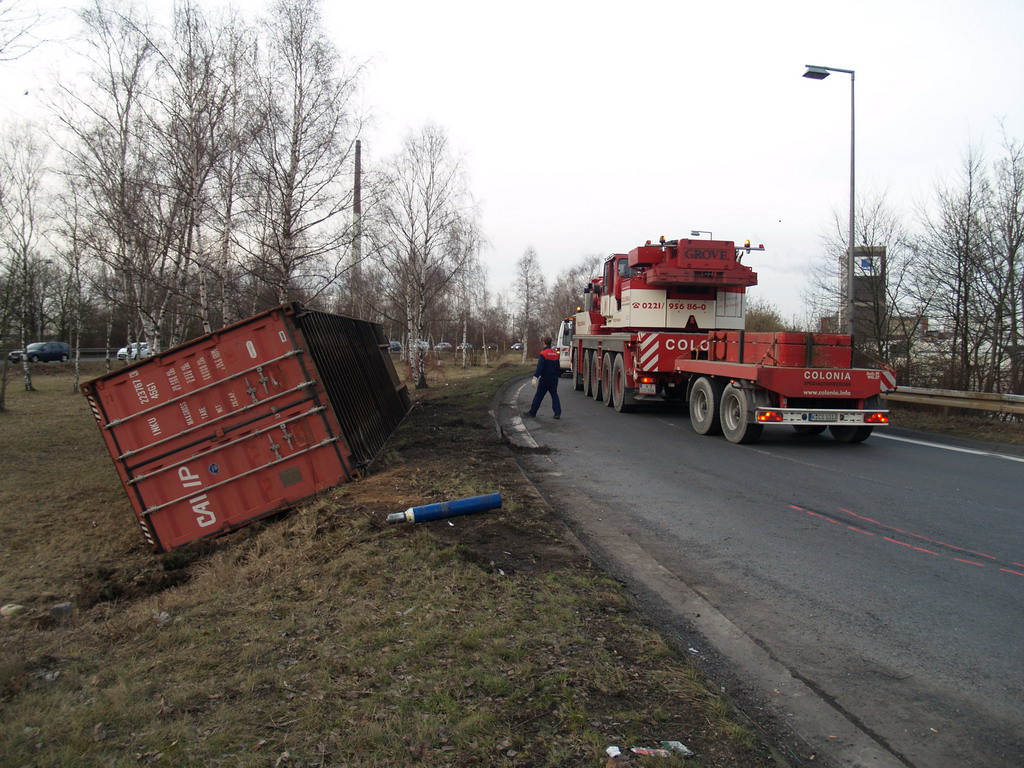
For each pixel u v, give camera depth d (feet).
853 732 10.93
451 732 9.89
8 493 33.12
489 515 22.47
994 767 10.04
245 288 49.08
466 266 86.48
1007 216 49.88
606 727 10.13
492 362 179.73
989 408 44.68
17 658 13.12
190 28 46.14
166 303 48.62
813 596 16.81
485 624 13.67
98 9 46.98
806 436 44.24
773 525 23.18
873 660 13.48
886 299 58.34
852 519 23.90
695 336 51.62
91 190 50.93
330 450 26.37
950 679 12.72
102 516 29.30
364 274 84.84
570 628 13.66
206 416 25.75
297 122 47.32
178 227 46.03
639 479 30.76
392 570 17.08
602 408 61.05
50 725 10.40
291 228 47.47
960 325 53.26
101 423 25.43
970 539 21.47
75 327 93.15
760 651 13.88
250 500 26.05
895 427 46.16
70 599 19.04
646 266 55.42
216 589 17.46
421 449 35.60
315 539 20.49
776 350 37.81
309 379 26.05
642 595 16.88
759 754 9.62
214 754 9.48
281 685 11.43
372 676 11.64
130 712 10.73
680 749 9.63
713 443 41.16
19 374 123.75
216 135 46.44
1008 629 14.87
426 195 78.38
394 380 51.03
